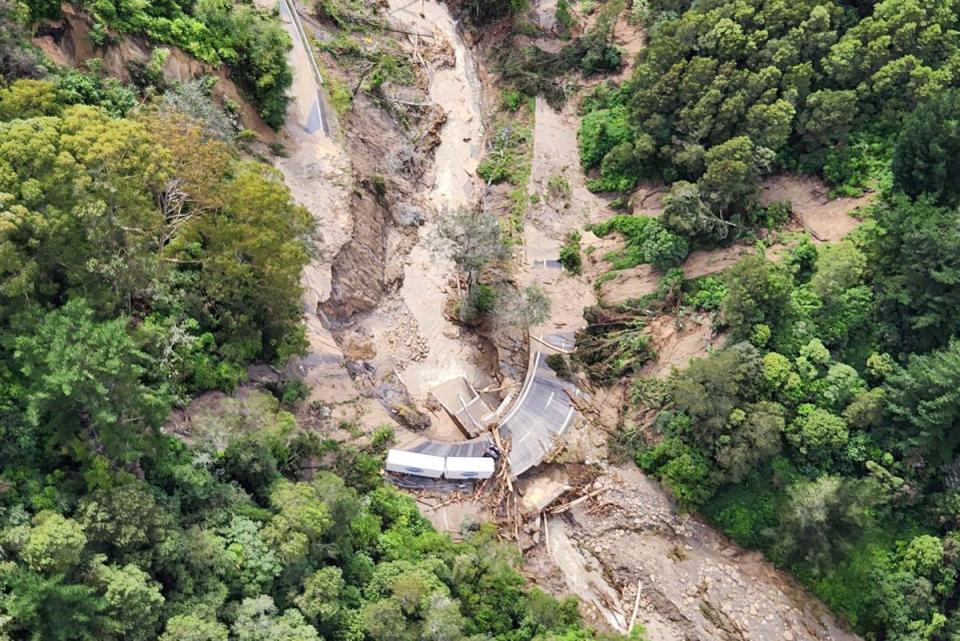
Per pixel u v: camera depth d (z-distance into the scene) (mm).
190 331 65188
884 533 74250
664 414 77688
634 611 72375
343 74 97562
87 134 56156
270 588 55656
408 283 88562
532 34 107125
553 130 100250
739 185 84875
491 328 86312
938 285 75375
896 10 89125
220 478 60062
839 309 79188
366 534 64500
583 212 94500
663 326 84062
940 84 85688
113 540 50000
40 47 69375
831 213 86438
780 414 74312
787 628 72250
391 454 72562
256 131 85062
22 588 45312
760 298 77188
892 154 86812
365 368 79812
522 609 65438
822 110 86812
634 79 95062
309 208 82562
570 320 86812
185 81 79125
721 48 90438
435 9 111062
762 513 75062
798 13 90250
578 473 77500
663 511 76438
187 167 61562
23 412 52406
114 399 51125
